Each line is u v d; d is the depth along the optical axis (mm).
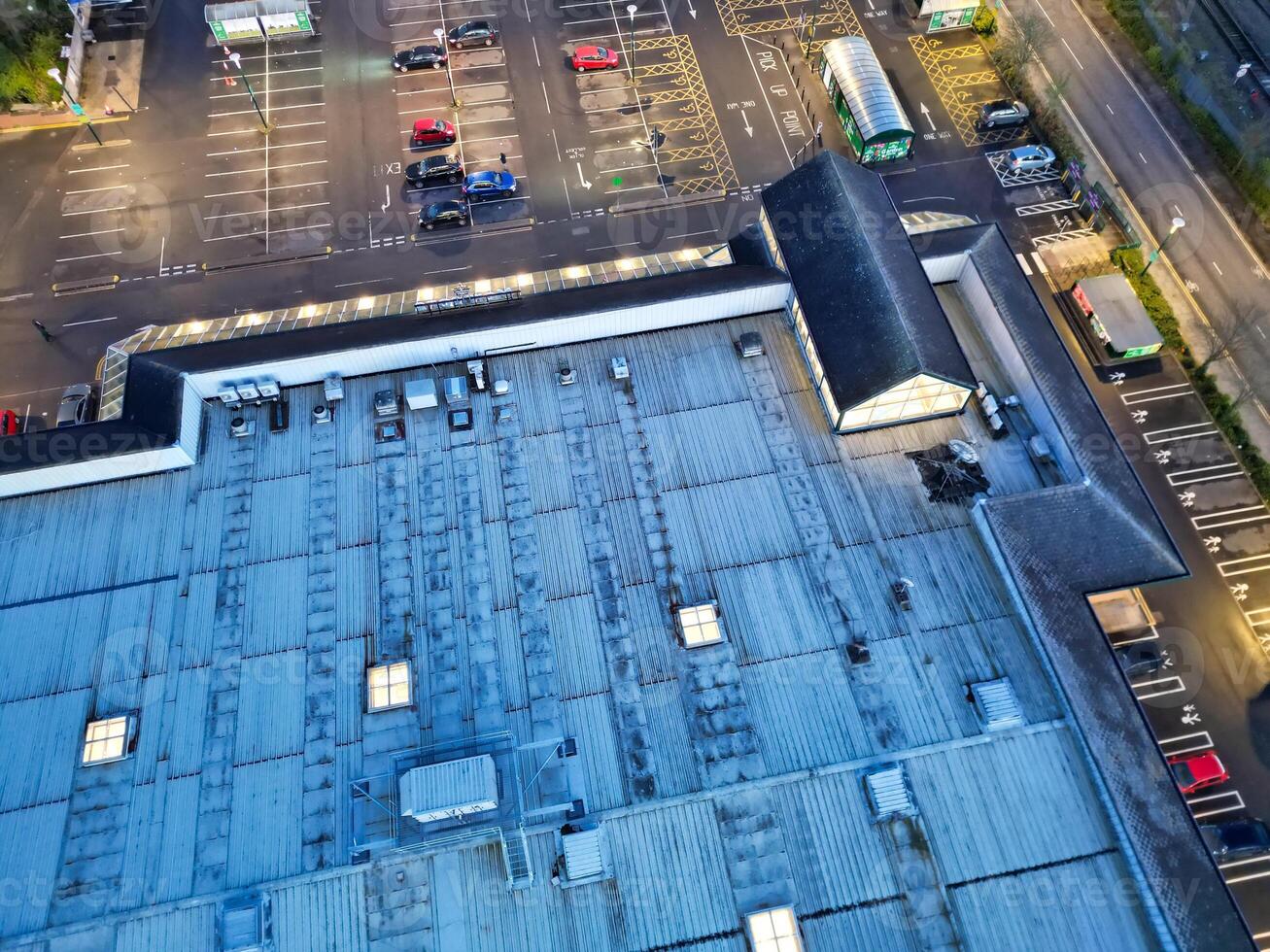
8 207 66312
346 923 31578
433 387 43375
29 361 59219
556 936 31453
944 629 37094
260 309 61875
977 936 31297
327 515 40375
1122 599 48719
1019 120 70500
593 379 44438
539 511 40375
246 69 74750
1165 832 32125
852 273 42531
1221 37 74875
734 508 40375
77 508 40500
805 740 34656
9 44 70875
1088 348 59219
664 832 32938
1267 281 61906
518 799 33031
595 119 71875
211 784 33969
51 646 37062
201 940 31109
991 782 33781
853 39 70812
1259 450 54969
